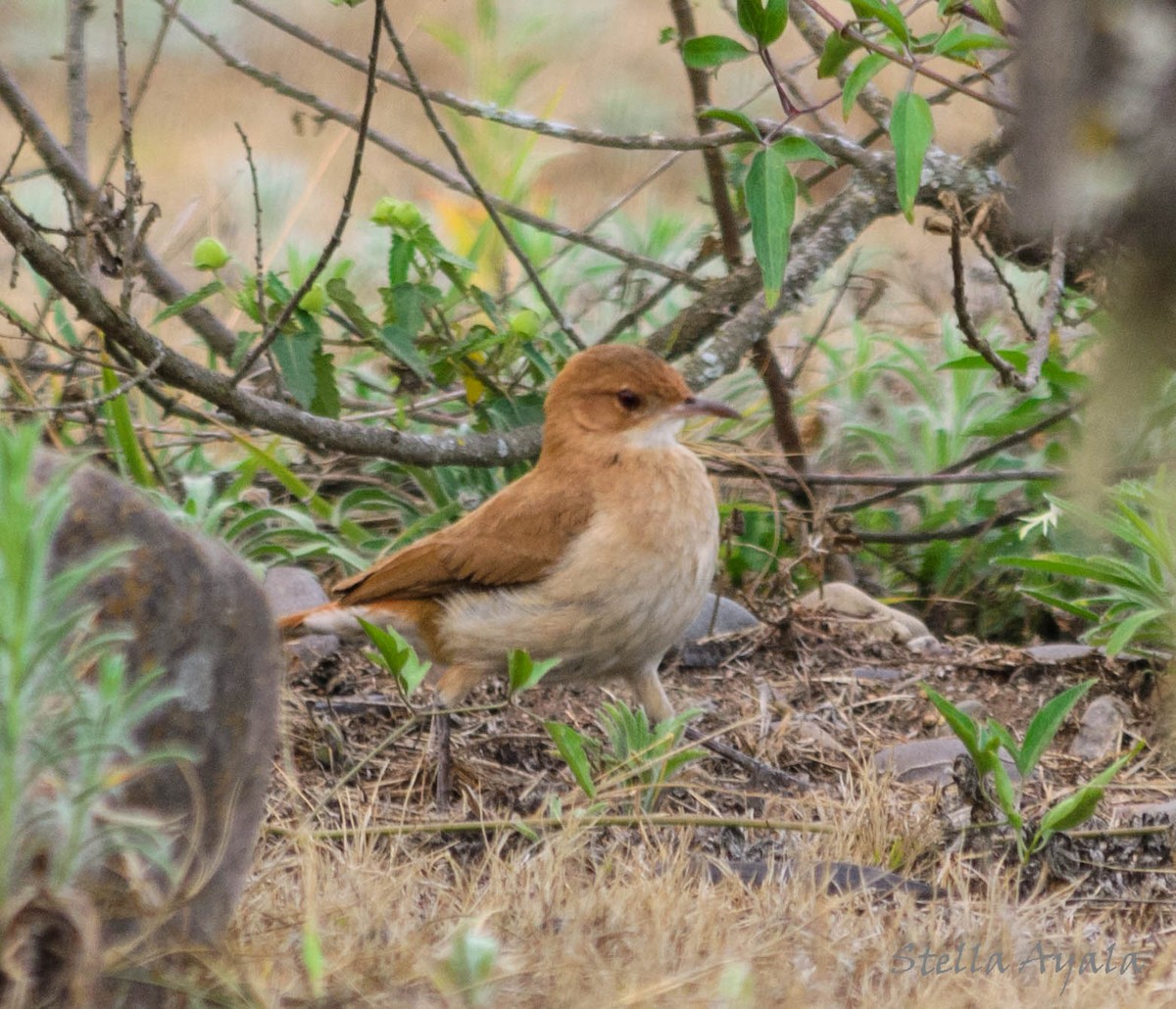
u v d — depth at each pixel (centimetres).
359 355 1486
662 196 2141
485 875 767
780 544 1316
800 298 1270
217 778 538
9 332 1448
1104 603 1248
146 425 1262
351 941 580
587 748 916
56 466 541
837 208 1283
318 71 2403
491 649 984
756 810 916
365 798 914
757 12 902
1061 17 343
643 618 963
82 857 466
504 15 2419
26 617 422
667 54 2467
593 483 967
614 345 992
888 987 612
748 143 1095
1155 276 360
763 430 1476
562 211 2092
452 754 968
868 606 1215
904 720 1051
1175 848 815
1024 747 819
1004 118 1226
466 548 977
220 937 543
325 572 1278
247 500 1312
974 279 1584
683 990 570
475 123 1548
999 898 726
